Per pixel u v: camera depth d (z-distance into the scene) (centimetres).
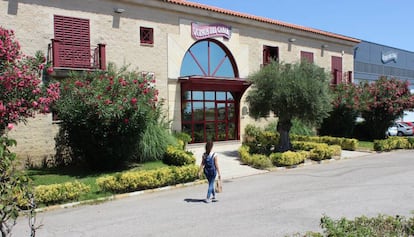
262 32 2092
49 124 1345
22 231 625
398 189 901
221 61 1948
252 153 1517
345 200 795
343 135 2203
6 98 839
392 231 439
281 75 1463
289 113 1455
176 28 1730
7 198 297
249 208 745
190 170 1046
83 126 1114
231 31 1945
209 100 1909
